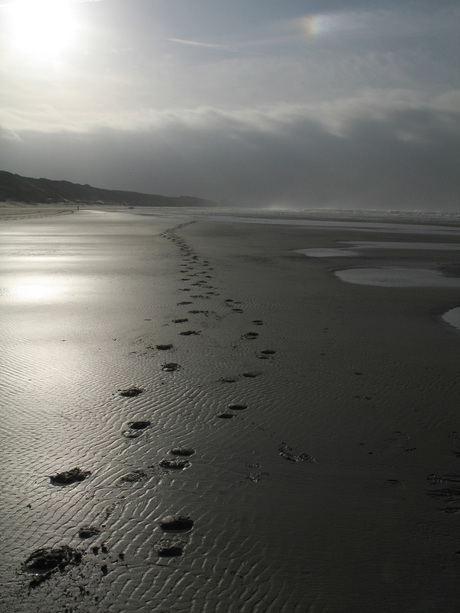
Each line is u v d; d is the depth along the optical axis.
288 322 9.37
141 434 4.75
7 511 3.54
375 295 12.55
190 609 2.70
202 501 3.70
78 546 3.19
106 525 3.40
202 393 5.79
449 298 12.34
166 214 82.06
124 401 5.52
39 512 3.54
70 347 7.50
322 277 15.57
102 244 25.02
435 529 3.41
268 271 16.62
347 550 3.19
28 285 12.76
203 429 4.88
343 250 24.61
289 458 4.36
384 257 21.61
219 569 3.00
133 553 3.13
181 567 3.01
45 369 6.53
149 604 2.73
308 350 7.59
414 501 3.74
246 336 8.29
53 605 2.71
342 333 8.66
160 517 3.50
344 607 2.73
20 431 4.78
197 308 10.40
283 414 5.27
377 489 3.90
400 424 5.09
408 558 3.12
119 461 4.25
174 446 4.53
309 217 76.31
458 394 5.92
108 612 2.67
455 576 2.97
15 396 5.63
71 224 43.28
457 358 7.34
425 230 42.84
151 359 7.00
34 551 3.14
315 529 3.40
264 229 41.41
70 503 3.65
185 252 22.12
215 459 4.32
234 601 2.75
